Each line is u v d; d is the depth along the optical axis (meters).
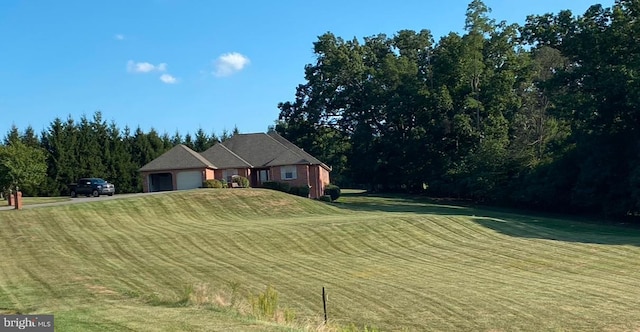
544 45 47.53
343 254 27.50
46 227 30.11
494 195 53.69
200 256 25.84
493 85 58.03
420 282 21.50
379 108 68.69
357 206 49.16
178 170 50.91
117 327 10.17
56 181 58.59
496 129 57.53
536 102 58.94
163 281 20.88
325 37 71.00
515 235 32.81
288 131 75.81
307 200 45.88
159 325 10.45
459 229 33.53
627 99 38.94
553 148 51.00
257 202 42.66
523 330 15.48
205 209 39.56
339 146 73.31
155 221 34.66
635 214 44.16
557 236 33.16
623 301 18.52
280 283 21.17
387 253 27.86
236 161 53.00
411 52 73.31
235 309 12.97
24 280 20.22
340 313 17.16
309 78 72.19
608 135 43.16
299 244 28.95
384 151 68.00
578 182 44.69
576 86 44.97
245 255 26.44
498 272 23.72
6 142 59.84
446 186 59.38
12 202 38.91
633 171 39.59
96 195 49.28
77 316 11.26
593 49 42.50
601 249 28.73
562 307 17.73
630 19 41.59
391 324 16.08
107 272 22.03
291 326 11.77
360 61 71.00
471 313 17.09
